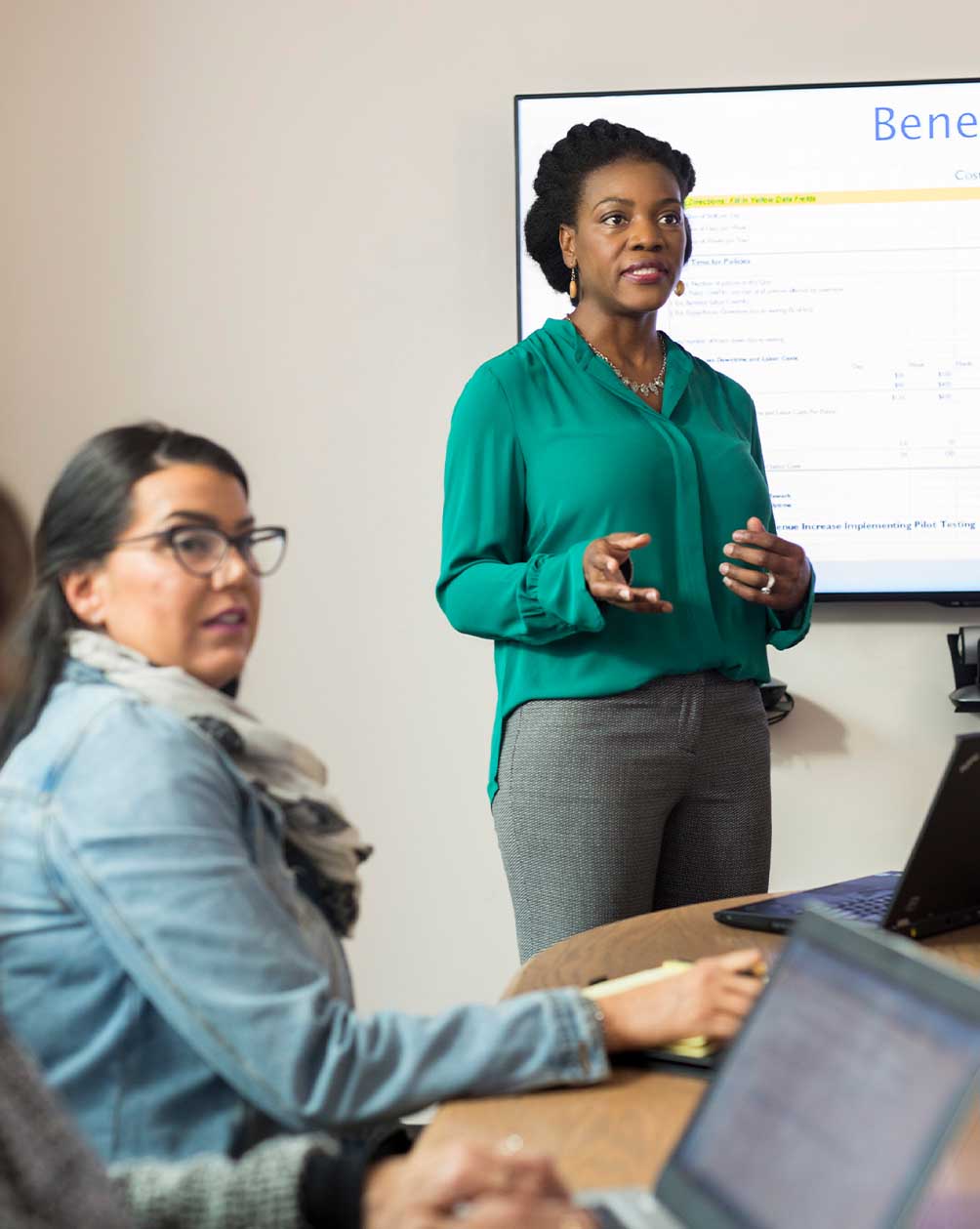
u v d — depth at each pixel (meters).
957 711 2.97
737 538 1.93
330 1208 0.84
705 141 2.99
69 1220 0.67
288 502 3.10
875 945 0.74
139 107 3.09
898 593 2.98
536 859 1.96
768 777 2.06
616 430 2.07
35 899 1.04
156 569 1.17
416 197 3.07
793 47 3.00
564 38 3.04
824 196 2.98
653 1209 0.79
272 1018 0.98
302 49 3.08
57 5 3.10
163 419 3.10
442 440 3.08
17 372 3.11
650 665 1.94
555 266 2.29
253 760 1.21
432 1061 1.00
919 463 2.97
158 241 3.10
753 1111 0.76
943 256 2.96
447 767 3.09
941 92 2.95
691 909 1.60
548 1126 0.96
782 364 2.99
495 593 1.96
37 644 1.16
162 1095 1.02
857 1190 0.65
